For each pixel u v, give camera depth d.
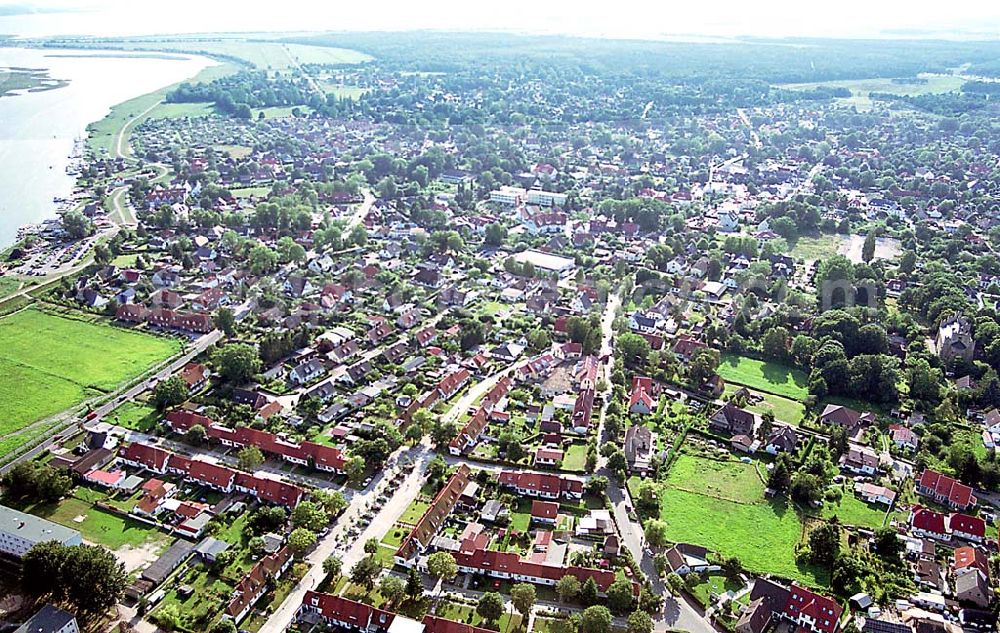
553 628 187.62
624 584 192.88
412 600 194.12
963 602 198.12
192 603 191.50
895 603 199.00
